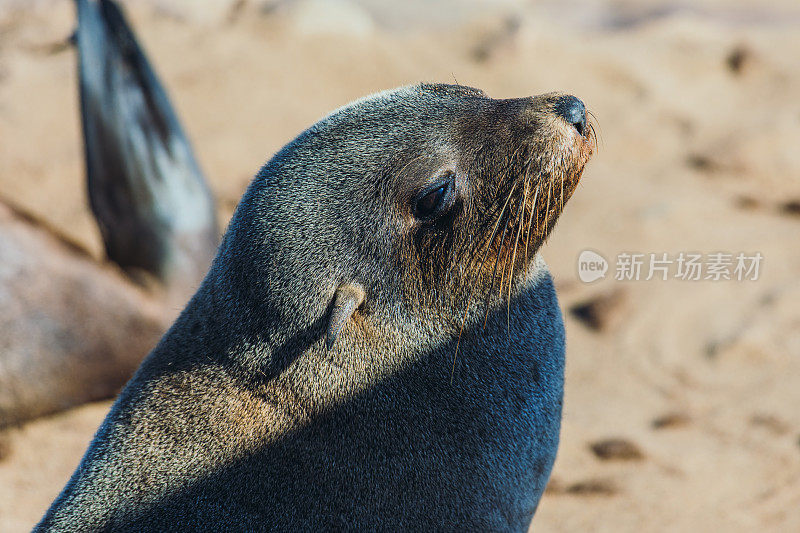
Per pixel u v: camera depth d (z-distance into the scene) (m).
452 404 10.12
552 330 11.04
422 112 10.10
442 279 10.01
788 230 29.05
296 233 9.56
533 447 10.66
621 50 41.91
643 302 24.52
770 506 16.89
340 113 10.13
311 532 9.51
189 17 41.72
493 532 10.30
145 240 20.75
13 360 19.39
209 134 33.41
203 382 9.88
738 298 24.78
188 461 9.64
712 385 21.34
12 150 31.30
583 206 30.77
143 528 9.44
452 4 46.09
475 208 10.01
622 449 18.56
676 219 29.64
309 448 9.66
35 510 16.62
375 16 44.69
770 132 34.72
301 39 40.25
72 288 19.97
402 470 9.85
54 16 39.91
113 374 20.48
